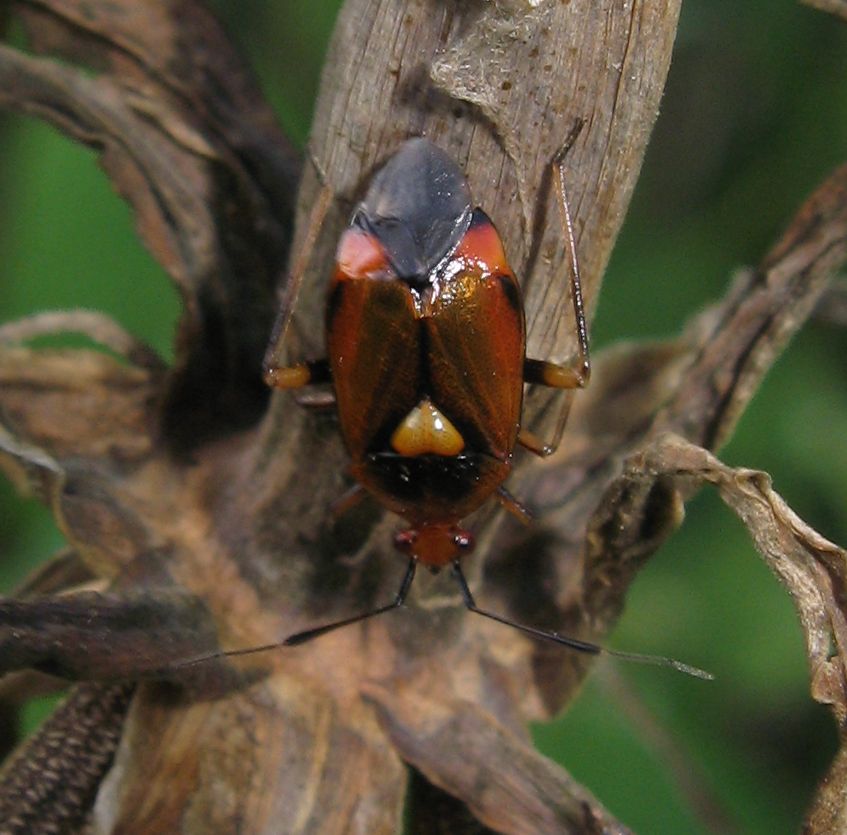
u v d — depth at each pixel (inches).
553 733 3.2
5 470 2.9
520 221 2.7
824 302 3.0
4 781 2.8
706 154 3.5
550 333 2.8
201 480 2.9
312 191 2.7
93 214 3.3
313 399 2.8
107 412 2.9
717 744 3.4
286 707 2.8
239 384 2.9
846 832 2.7
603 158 2.7
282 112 3.5
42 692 2.8
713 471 2.7
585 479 2.9
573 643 2.8
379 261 2.7
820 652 2.7
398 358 2.8
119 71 2.9
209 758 2.8
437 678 2.8
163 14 2.9
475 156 2.7
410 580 2.8
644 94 2.7
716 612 3.4
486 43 2.6
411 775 2.8
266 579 2.8
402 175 2.7
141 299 3.3
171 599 2.8
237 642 2.8
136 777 2.8
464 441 2.8
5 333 2.9
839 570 2.7
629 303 3.5
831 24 3.4
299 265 2.8
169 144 2.9
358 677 2.8
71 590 2.8
